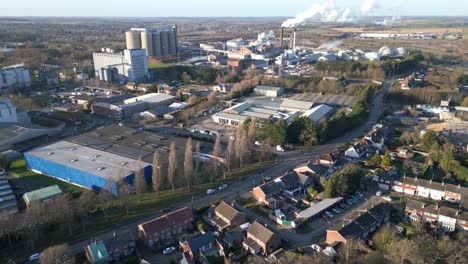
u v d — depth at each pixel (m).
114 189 128.12
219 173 150.88
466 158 158.50
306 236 111.06
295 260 96.19
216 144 155.88
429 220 116.44
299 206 128.50
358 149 167.50
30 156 153.50
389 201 129.88
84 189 138.00
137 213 122.50
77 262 98.06
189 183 140.12
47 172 150.12
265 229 105.88
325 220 119.06
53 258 93.12
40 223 108.12
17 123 199.25
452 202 127.94
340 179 130.50
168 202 129.12
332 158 158.75
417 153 169.88
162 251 103.94
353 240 102.81
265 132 183.12
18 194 134.38
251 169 155.50
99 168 140.50
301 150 176.75
